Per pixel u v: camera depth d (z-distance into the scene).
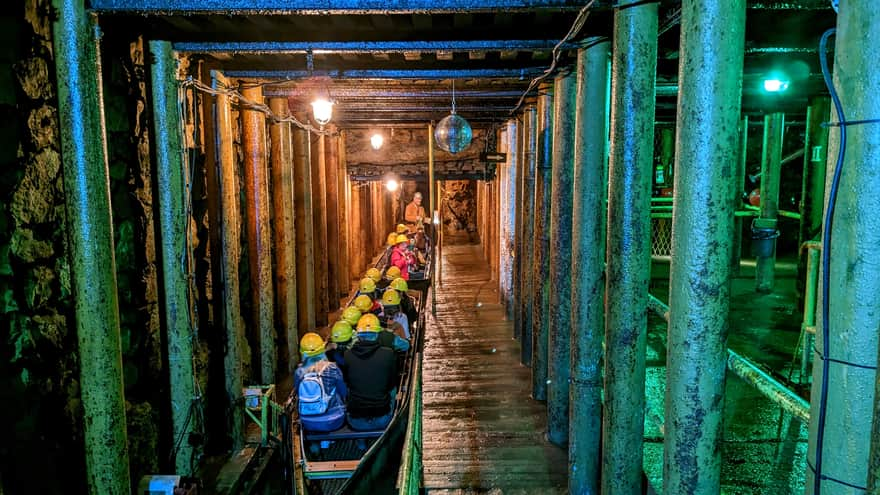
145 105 4.11
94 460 3.10
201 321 4.95
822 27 3.84
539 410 5.86
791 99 8.36
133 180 4.02
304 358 4.84
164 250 4.18
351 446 4.71
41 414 3.03
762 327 7.96
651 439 4.54
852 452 1.60
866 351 1.56
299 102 7.33
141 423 3.96
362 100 7.37
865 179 1.52
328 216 10.41
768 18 3.67
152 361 4.23
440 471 4.63
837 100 1.59
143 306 4.12
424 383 6.64
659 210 11.43
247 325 6.25
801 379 4.83
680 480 2.33
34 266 3.01
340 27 3.86
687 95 2.17
